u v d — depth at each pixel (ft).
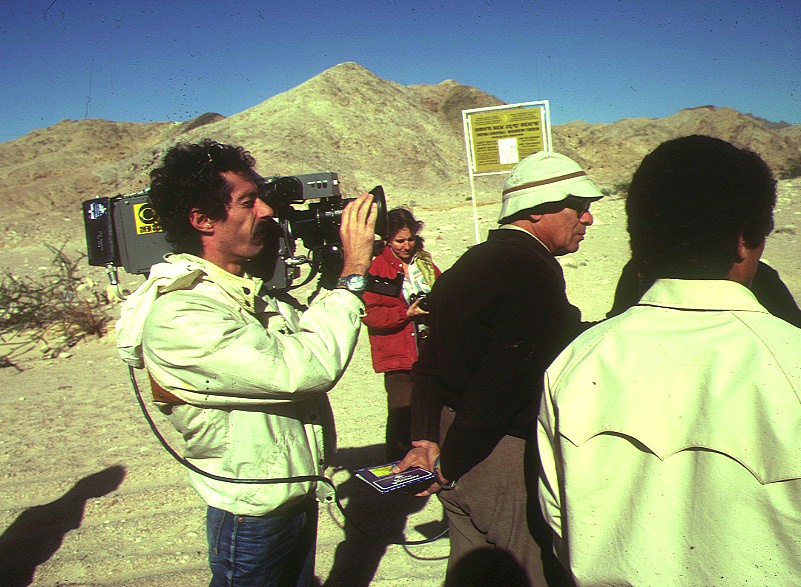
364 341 24.85
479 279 7.25
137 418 18.58
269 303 7.33
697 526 4.05
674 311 4.53
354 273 6.84
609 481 4.41
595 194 7.66
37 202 118.62
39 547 12.48
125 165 135.23
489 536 7.50
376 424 17.28
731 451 3.92
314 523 7.59
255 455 6.53
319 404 7.64
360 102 169.17
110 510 13.65
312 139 147.43
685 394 4.16
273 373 6.11
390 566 11.46
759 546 3.89
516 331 7.02
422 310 13.24
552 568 7.06
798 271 28.27
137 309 6.81
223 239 6.81
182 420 6.52
